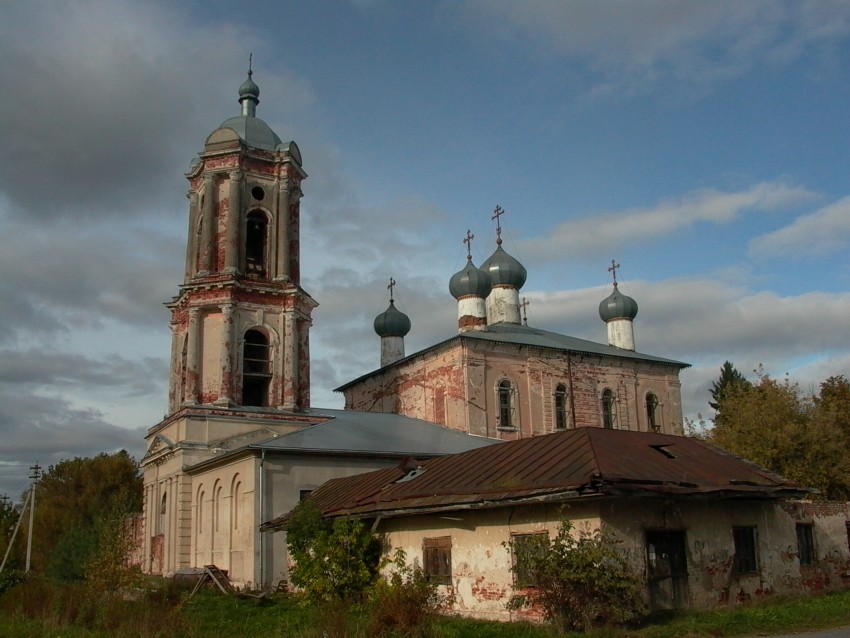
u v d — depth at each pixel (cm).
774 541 2052
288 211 3838
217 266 3666
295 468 3020
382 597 1758
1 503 6831
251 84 4047
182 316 3838
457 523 1967
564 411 4378
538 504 1777
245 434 3462
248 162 3791
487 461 2111
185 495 3409
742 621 1642
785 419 3525
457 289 4753
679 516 1820
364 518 2219
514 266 4862
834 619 1706
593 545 1612
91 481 6688
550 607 1595
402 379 4547
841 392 4344
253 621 1959
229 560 3048
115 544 2508
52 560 3650
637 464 1786
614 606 1580
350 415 3775
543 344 4366
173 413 3694
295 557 2275
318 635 1548
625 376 4641
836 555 2256
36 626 1841
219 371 3525
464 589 1911
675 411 4794
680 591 1772
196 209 3891
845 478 3438
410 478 2303
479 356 4169
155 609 1877
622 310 5119
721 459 2108
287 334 3662
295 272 3819
